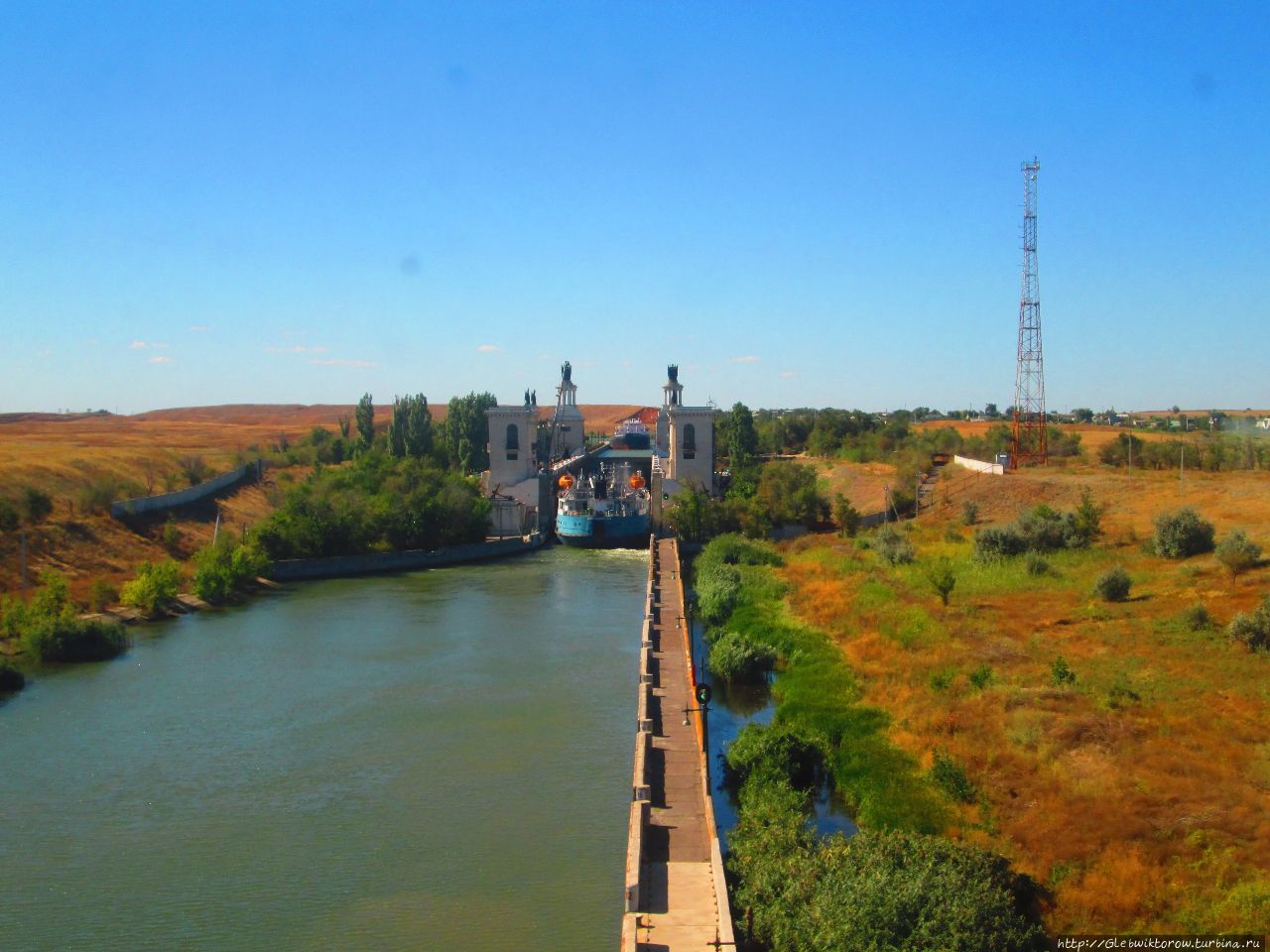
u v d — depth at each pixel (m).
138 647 67.50
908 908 25.53
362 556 100.81
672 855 32.81
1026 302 126.69
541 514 135.25
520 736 50.00
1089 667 47.59
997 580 70.81
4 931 32.72
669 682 55.22
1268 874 28.53
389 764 46.31
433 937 32.34
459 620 76.75
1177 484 97.38
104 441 180.12
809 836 32.44
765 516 120.69
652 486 132.25
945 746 40.34
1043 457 126.56
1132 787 34.38
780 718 47.25
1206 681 43.75
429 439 162.25
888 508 113.94
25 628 64.75
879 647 57.44
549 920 33.28
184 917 33.47
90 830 39.56
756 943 26.98
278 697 56.16
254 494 123.25
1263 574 61.03
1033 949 25.83
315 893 34.91
